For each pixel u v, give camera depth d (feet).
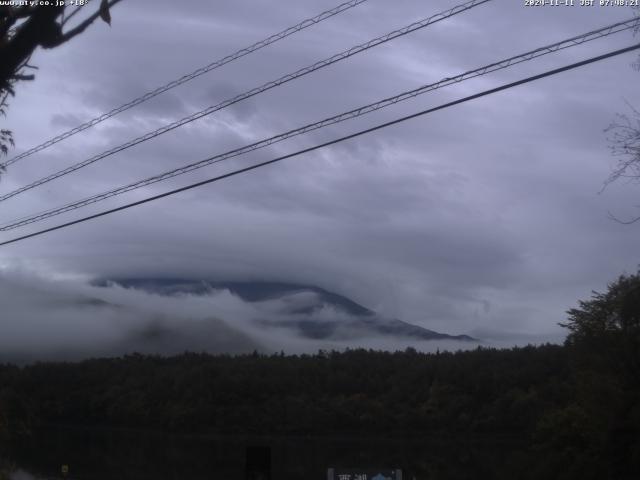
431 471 181.88
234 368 287.48
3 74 22.54
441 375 284.20
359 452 219.61
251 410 271.08
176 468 190.49
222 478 171.94
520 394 259.19
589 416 149.59
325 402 276.00
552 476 155.43
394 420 264.72
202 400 275.39
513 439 246.06
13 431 103.45
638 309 146.51
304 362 294.25
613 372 148.15
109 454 212.84
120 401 281.54
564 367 264.93
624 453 138.21
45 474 168.04
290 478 166.30
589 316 152.46
